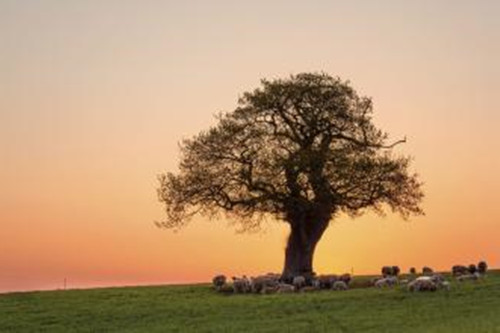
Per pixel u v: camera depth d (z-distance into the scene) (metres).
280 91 82.06
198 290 73.75
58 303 65.31
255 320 54.00
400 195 82.50
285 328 50.56
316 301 61.78
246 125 82.81
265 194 80.50
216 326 52.25
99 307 62.50
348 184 79.69
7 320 57.78
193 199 82.00
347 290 69.31
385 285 72.06
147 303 64.00
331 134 83.75
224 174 81.81
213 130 82.50
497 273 82.44
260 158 81.50
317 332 49.00
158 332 51.09
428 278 66.06
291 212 80.88
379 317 53.66
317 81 83.00
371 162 80.50
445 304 58.38
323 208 80.50
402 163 82.31
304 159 78.50
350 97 83.50
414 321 51.47
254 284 71.31
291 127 82.94
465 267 81.94
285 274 80.81
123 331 52.19
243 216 82.50
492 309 55.12
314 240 81.50
